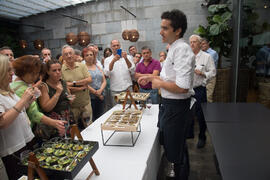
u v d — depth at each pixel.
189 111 1.52
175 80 1.42
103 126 1.50
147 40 5.58
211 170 2.12
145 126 1.87
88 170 1.22
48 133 1.57
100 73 3.10
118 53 2.88
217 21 3.94
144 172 1.19
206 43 3.40
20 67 1.41
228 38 4.05
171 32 1.33
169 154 1.58
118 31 5.77
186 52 1.28
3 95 1.19
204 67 2.55
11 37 6.00
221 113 1.84
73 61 2.45
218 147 1.19
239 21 3.45
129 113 1.75
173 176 1.85
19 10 5.59
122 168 1.22
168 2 5.21
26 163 0.97
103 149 1.47
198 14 5.03
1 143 1.20
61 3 5.67
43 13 6.23
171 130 1.51
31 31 6.51
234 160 1.04
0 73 1.16
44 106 1.63
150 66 3.10
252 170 0.95
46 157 1.05
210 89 3.49
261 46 2.71
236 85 3.65
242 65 3.43
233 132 1.40
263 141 1.24
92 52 3.06
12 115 1.11
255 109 1.92
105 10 5.76
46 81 1.71
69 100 1.81
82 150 1.09
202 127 2.60
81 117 2.49
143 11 5.46
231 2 4.29
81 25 6.05
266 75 2.59
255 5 2.91
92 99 3.05
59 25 6.24
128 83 3.23
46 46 6.50
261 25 2.72
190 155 2.46
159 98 3.44
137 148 1.46
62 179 0.91
